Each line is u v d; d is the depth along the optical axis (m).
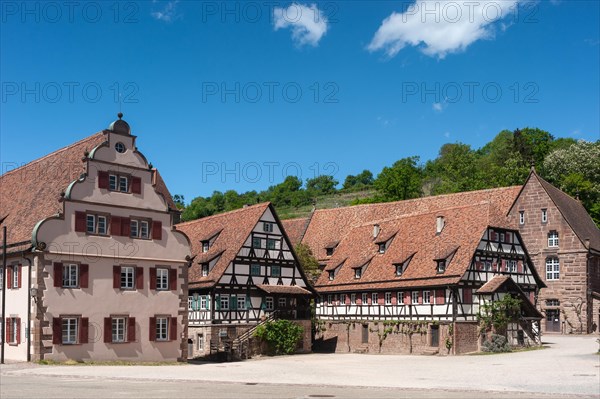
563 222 68.19
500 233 56.56
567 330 66.88
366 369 39.12
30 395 23.62
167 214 45.62
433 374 34.91
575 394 25.08
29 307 38.75
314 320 62.94
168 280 45.31
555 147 110.88
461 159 119.00
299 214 142.62
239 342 51.16
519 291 54.06
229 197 144.88
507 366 38.31
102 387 26.56
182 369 38.62
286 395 24.64
